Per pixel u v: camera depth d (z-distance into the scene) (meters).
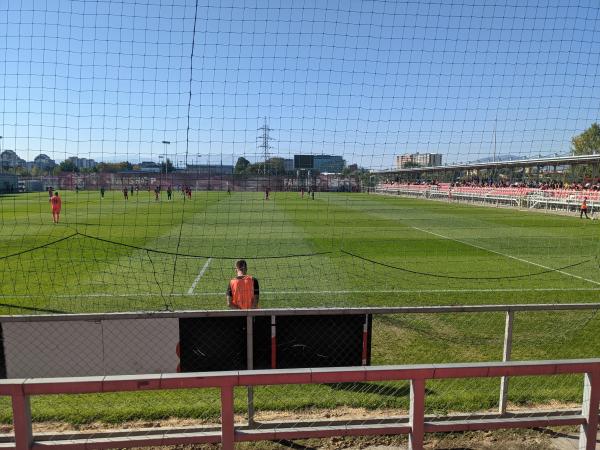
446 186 51.91
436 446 3.99
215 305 8.69
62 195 48.81
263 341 4.75
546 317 7.88
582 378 5.52
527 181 52.75
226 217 27.81
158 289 9.91
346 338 4.81
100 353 4.47
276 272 11.74
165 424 4.42
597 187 32.56
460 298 9.20
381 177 68.94
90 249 15.41
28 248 15.59
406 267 12.52
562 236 19.16
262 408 4.72
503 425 3.26
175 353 4.56
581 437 3.22
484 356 6.30
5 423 4.40
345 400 4.89
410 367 2.78
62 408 4.66
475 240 18.03
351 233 20.30
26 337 4.42
